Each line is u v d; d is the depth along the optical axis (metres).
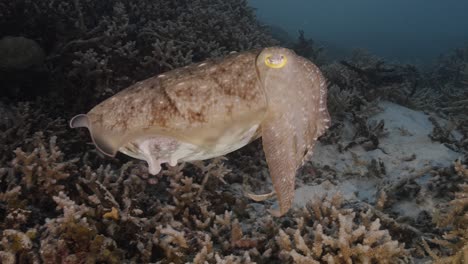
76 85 1.56
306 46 3.34
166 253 0.87
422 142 1.76
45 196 0.99
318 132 0.61
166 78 0.55
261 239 0.97
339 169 1.57
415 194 1.25
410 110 2.25
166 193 1.20
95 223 0.85
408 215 1.18
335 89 2.12
